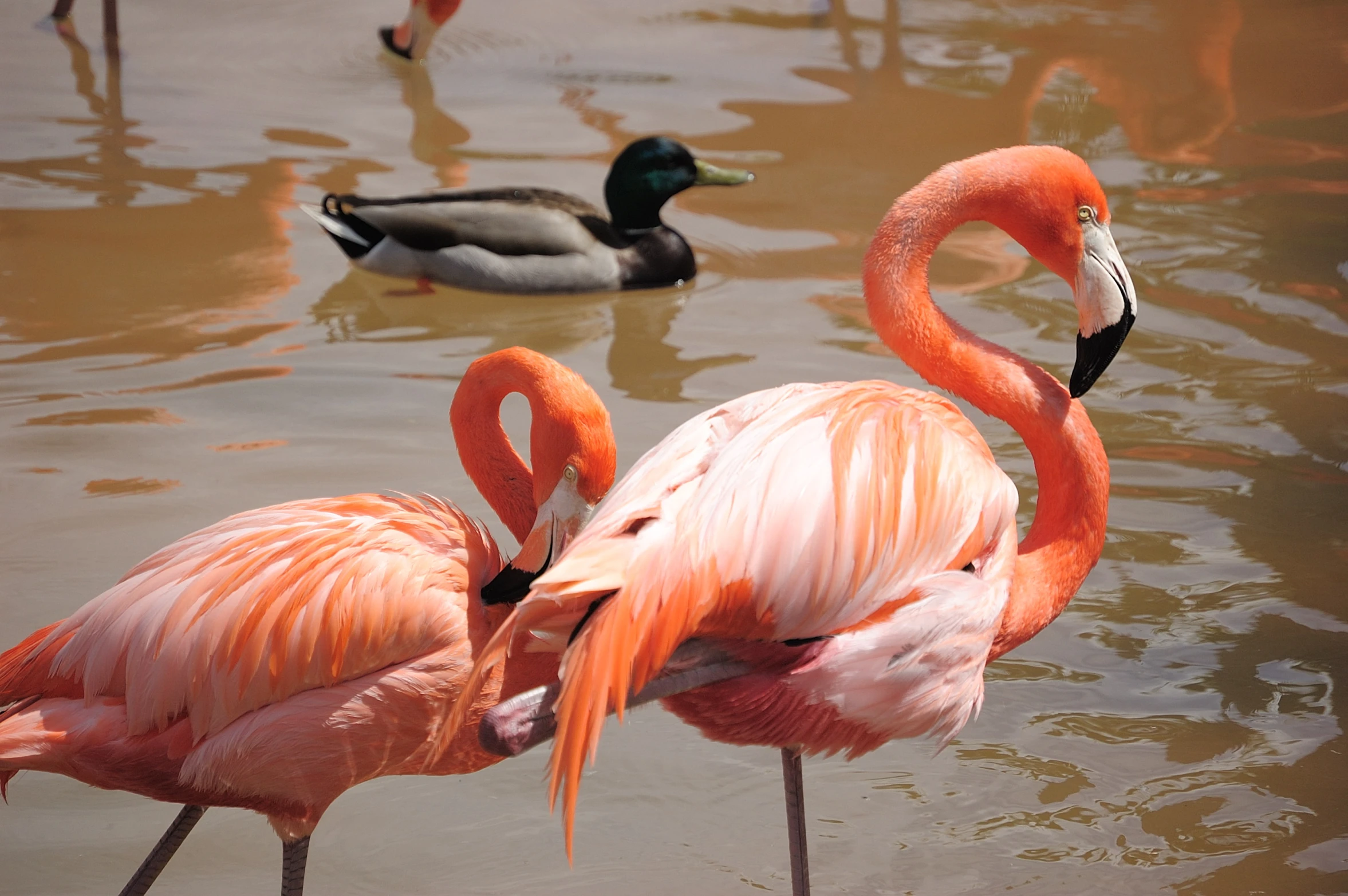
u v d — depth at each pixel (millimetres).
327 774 5117
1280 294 11250
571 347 10469
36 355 9836
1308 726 6582
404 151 14445
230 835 5957
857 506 4793
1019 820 6047
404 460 8602
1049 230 5758
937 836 5965
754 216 13102
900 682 4906
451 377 9867
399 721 5117
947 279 11570
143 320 10523
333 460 8555
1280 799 6133
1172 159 14516
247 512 5371
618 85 16812
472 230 11672
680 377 9859
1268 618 7371
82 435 8766
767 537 4664
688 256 11930
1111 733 6574
